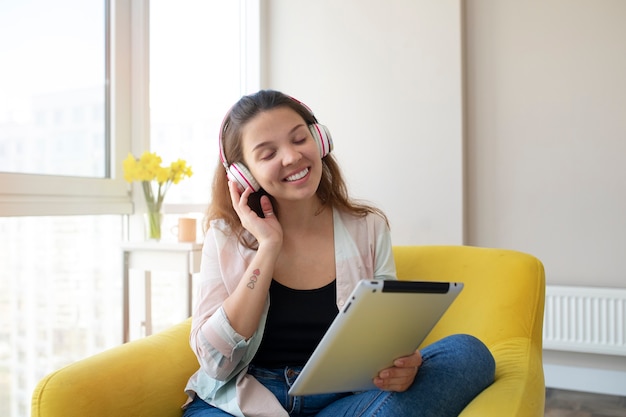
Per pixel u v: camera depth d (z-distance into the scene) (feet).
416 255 5.17
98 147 7.74
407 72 10.18
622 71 9.31
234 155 4.00
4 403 6.51
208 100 10.12
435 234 9.98
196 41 9.78
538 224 9.78
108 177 7.89
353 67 10.56
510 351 3.97
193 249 6.89
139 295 8.30
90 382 3.36
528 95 9.82
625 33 9.29
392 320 2.84
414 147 10.11
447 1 9.91
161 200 7.44
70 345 7.41
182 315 9.25
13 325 6.61
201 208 9.76
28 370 6.82
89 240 7.68
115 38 7.87
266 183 3.80
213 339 3.53
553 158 9.69
